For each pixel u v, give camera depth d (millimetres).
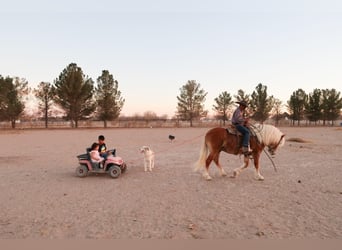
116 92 49094
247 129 7957
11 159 12617
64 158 12938
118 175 8508
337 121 77375
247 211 5312
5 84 41375
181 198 6258
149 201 6031
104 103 47469
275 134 8141
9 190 7055
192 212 5277
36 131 37656
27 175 9031
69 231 4371
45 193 6750
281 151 15070
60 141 22266
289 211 5305
